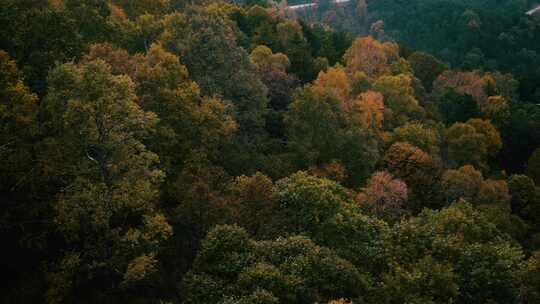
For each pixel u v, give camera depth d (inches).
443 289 1078.4
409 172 2198.6
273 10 4284.0
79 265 1141.1
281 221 1315.2
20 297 1127.0
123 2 2456.9
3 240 1208.8
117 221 1325.0
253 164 1763.0
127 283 1120.2
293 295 1029.2
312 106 2003.0
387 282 1118.4
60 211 1040.8
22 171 1135.0
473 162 2615.7
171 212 1395.2
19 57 1342.3
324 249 1175.0
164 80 1485.0
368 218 1411.2
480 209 2001.7
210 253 1125.7
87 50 1582.2
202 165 1430.9
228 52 1934.1
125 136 1149.1
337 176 1903.3
